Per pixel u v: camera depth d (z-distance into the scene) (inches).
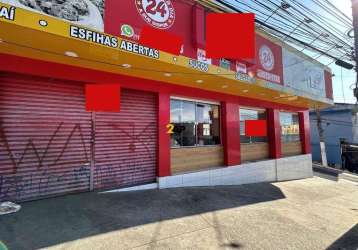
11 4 168.4
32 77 227.9
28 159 224.1
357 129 915.4
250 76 348.8
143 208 229.3
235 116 405.7
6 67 210.5
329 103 559.5
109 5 217.3
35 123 227.9
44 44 197.9
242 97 423.8
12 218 184.5
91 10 204.8
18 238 157.5
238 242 179.6
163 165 308.2
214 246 170.6
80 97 253.4
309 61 502.3
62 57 223.5
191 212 232.1
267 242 183.5
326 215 265.3
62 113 242.4
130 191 278.1
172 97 333.7
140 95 299.7
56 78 237.1
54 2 185.9
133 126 291.3
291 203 302.5
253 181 428.5
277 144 490.6
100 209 215.6
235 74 324.2
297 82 457.7
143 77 289.7
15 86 219.8
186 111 350.0
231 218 226.1
